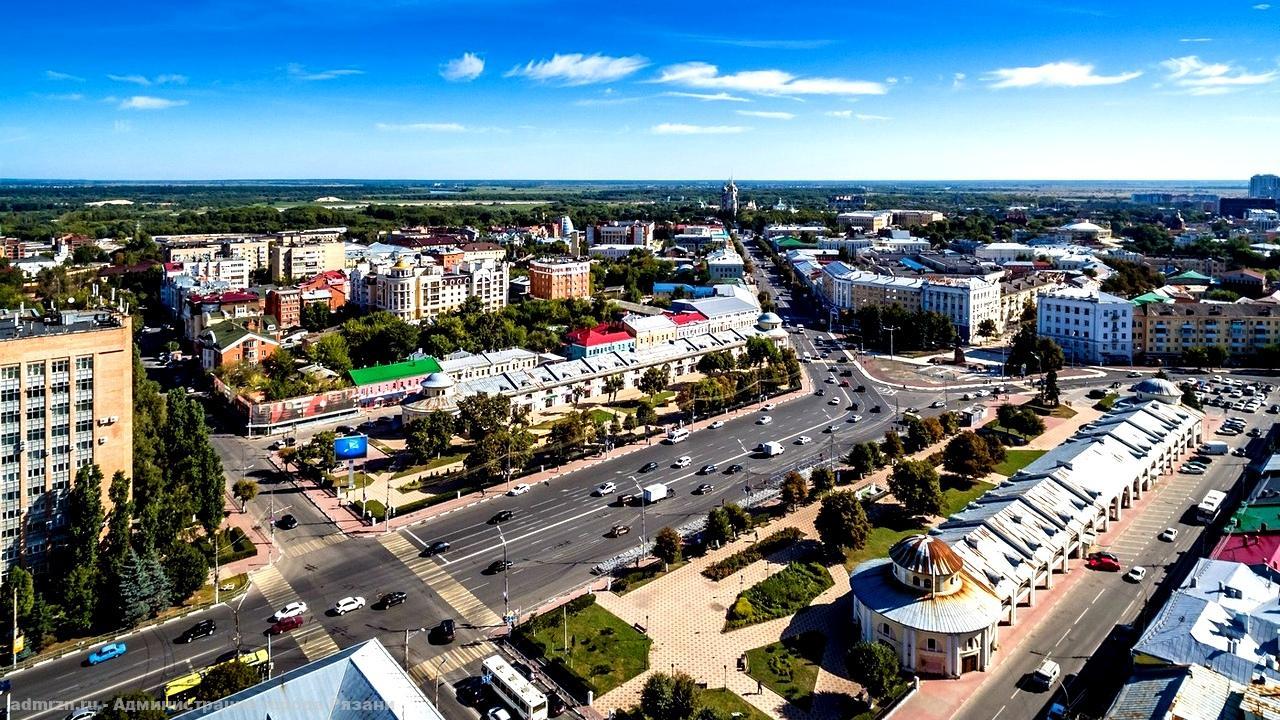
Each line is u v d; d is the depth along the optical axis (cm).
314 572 18750
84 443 17600
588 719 13712
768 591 17612
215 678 13312
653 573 18562
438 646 15838
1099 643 15738
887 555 19562
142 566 16400
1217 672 12725
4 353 16462
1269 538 18500
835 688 14588
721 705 14012
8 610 15225
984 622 14812
